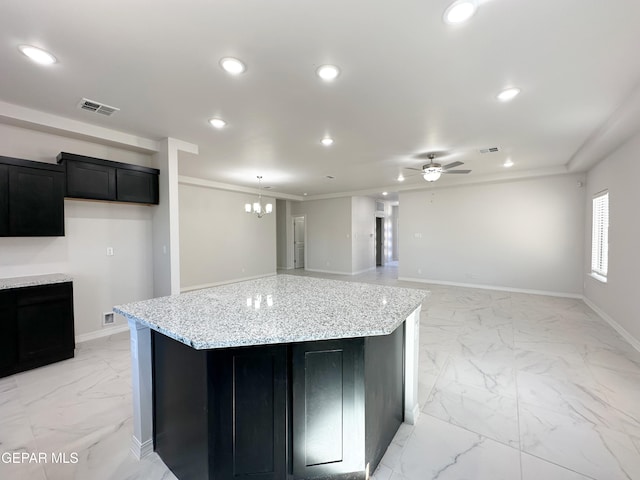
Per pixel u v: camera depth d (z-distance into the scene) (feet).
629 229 11.68
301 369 4.86
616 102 9.45
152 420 5.98
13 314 9.09
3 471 5.48
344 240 29.73
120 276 12.75
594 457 5.68
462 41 6.41
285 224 33.27
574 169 17.30
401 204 26.30
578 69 7.54
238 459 4.78
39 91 8.57
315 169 18.79
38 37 6.17
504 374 8.95
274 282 9.41
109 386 8.46
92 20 5.67
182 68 7.42
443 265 24.22
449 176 21.20
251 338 4.41
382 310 5.90
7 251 10.11
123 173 11.88
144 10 5.41
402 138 12.83
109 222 12.45
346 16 5.63
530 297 19.17
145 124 11.11
